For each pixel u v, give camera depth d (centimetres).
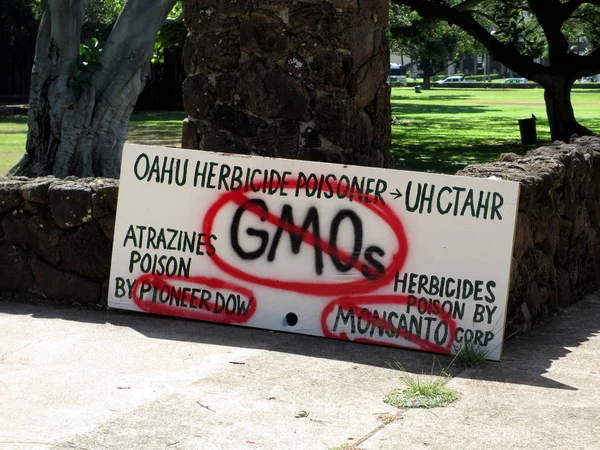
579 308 696
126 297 621
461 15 2592
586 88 9431
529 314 613
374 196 568
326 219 578
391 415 435
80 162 1255
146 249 618
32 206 652
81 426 422
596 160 775
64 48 1248
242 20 707
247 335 579
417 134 2759
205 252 605
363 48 707
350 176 574
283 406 448
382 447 396
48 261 653
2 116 3831
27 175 1273
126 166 623
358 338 565
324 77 689
